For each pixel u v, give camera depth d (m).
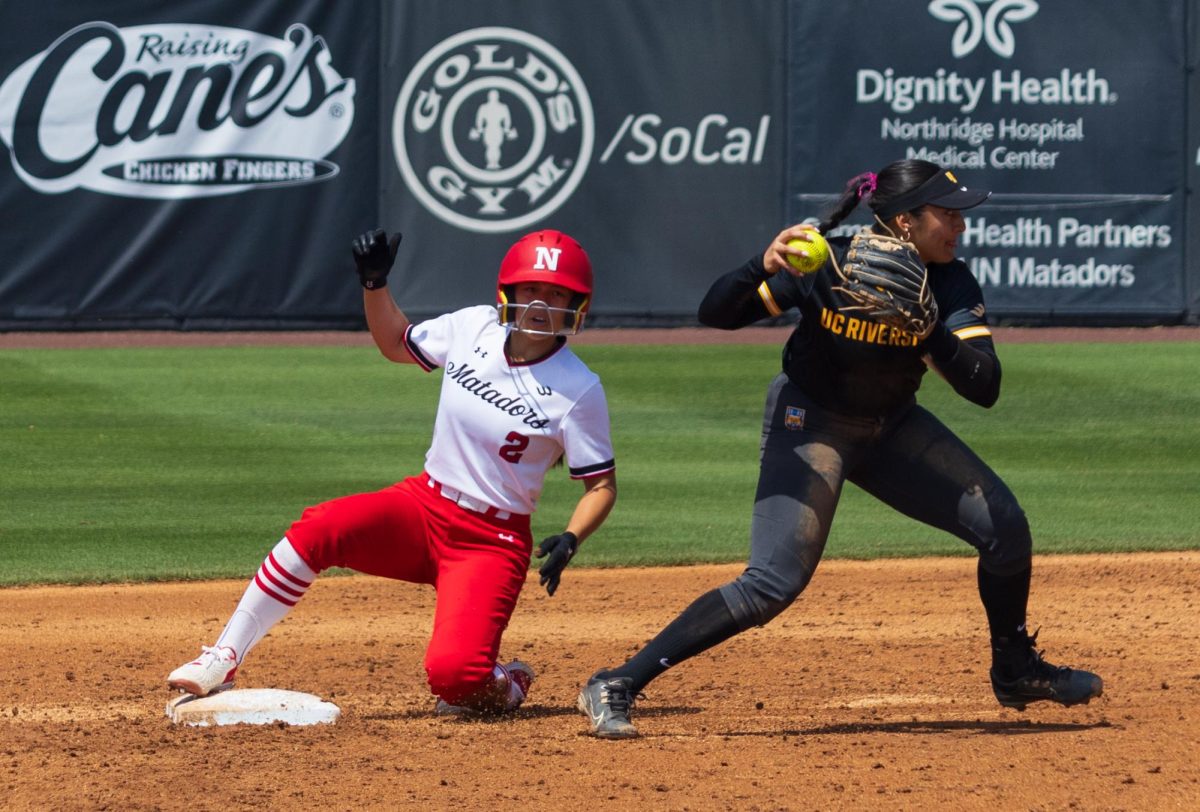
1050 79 64.19
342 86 63.91
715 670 22.20
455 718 18.55
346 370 54.25
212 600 26.94
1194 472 39.22
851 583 28.56
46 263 63.22
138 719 18.55
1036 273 64.81
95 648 23.44
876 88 64.38
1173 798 14.33
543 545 16.30
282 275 64.25
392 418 45.91
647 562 30.27
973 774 15.27
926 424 16.88
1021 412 47.00
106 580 28.41
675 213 64.81
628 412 47.41
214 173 63.59
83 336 62.66
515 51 64.19
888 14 64.06
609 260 65.06
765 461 16.91
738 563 30.23
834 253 16.27
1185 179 64.50
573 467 17.30
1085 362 55.28
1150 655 22.64
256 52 63.41
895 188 16.17
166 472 38.47
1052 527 33.06
